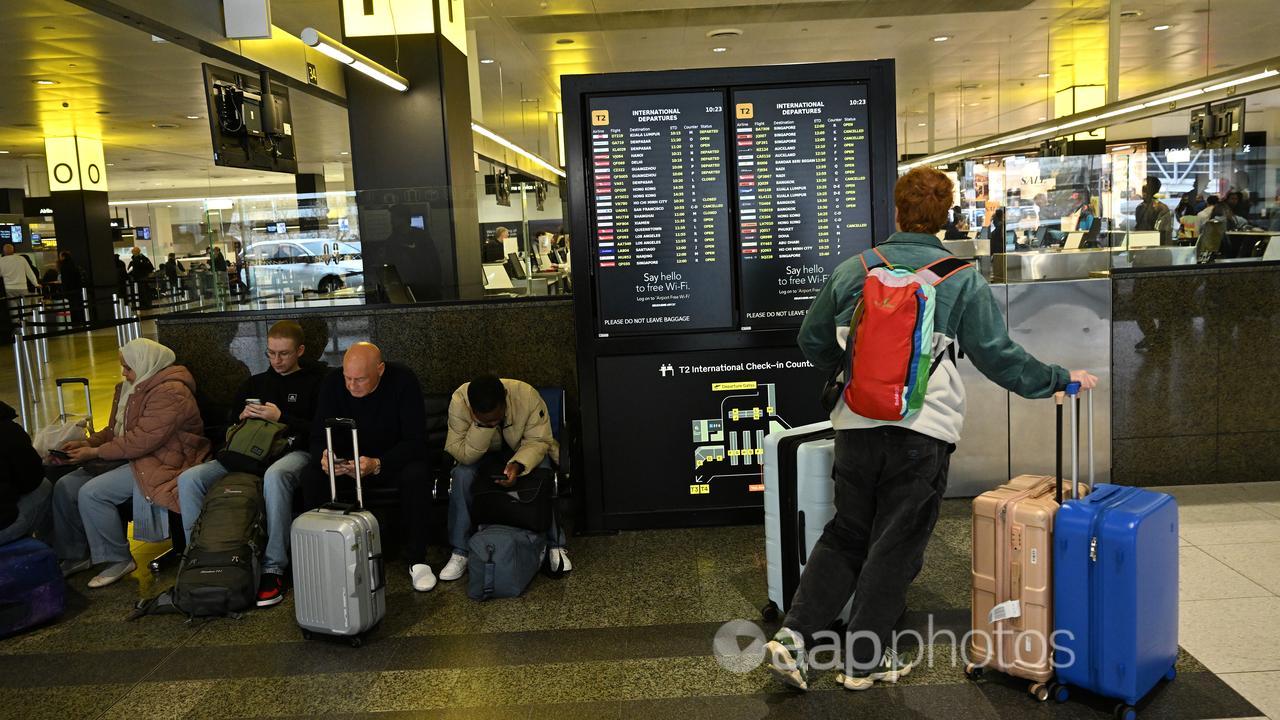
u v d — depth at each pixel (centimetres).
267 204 508
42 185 2470
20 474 379
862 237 421
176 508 400
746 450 430
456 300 493
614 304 424
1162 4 1094
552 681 293
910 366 246
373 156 834
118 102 1408
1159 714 253
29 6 814
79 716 287
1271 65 785
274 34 873
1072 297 449
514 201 520
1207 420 462
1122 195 452
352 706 284
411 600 369
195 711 286
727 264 423
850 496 271
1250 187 454
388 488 395
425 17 822
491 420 371
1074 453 259
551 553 385
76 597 392
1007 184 452
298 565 327
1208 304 454
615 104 416
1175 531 264
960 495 461
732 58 1330
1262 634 297
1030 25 1181
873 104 416
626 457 431
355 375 380
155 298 1973
